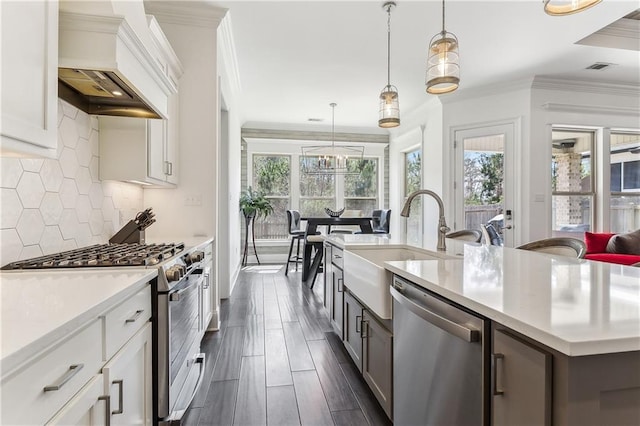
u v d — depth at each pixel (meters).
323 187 7.14
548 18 3.03
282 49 3.61
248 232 6.55
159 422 1.40
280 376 2.18
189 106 2.94
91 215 2.04
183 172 2.94
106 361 0.98
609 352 0.65
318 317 3.37
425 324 1.19
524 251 1.92
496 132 4.77
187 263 1.89
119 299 1.04
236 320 3.27
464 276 1.22
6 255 1.36
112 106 2.00
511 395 0.79
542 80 4.48
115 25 1.39
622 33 3.64
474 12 2.92
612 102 4.75
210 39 2.97
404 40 3.42
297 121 6.66
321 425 1.69
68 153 1.80
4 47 0.91
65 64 1.37
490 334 0.88
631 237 3.85
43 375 0.70
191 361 1.92
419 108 5.82
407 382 1.34
